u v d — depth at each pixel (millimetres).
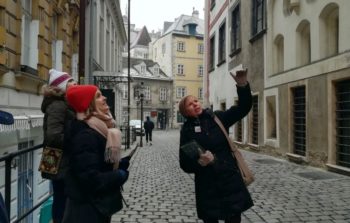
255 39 19562
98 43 26141
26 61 10062
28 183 9508
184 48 81812
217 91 28766
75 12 15164
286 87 15734
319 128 13039
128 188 10508
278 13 16797
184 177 12484
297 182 10664
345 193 9102
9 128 7758
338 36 12617
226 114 4707
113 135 3447
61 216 4621
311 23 13695
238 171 4484
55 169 4242
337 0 11992
